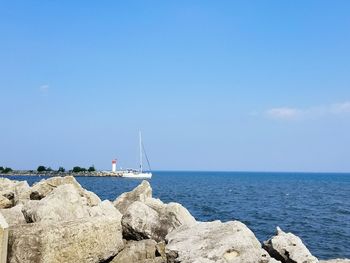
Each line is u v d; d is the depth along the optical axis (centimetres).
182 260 1395
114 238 1584
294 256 1623
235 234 1493
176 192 8350
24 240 1238
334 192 9788
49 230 1282
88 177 16700
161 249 1650
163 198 6644
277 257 1678
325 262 1730
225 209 5181
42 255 1244
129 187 9375
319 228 3756
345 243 3073
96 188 8875
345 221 4306
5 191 2509
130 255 1605
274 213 4894
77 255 1373
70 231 1352
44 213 1619
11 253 1230
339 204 6362
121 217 1831
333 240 3183
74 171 17250
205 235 1528
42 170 17100
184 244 1477
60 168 17250
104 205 1934
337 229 3719
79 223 1410
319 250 2827
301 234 3416
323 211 5259
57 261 1295
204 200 6469
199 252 1412
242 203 6159
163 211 1877
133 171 16775
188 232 1577
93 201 2227
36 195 2328
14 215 1742
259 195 8156
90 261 1437
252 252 1421
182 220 1825
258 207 5591
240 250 1424
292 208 5584
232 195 7925
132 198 2405
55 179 2344
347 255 2694
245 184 13888
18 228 1288
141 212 1817
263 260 1414
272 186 12681
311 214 4881
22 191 2558
